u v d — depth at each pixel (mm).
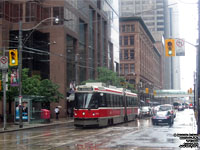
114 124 34156
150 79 142000
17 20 50938
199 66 23844
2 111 45906
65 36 53031
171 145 15305
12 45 50250
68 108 55438
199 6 22859
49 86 41906
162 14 192250
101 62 74250
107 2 82375
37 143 17062
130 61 111375
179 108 113938
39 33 52969
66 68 53656
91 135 21203
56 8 52688
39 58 52688
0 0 48625
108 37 81750
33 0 50781
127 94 39625
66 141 17688
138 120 45062
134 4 190625
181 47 23172
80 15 60906
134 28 112188
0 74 35188
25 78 39000
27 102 35938
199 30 23328
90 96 27734
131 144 15734
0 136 22422
